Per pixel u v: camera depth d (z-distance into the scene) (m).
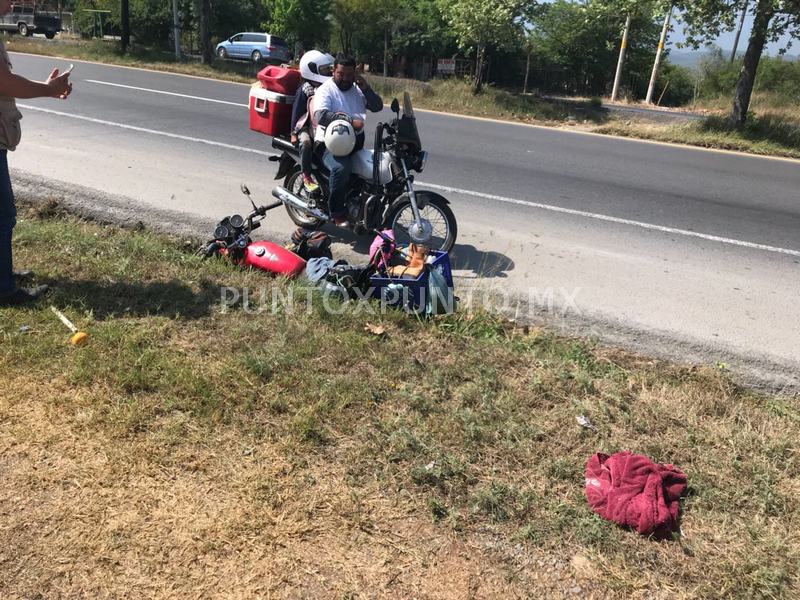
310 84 5.76
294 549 2.42
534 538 2.56
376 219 5.54
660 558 2.53
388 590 2.30
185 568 2.30
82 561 2.30
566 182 9.02
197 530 2.45
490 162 10.12
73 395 3.13
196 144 9.62
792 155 13.25
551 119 17.08
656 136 14.53
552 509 2.71
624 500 2.70
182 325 3.93
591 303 4.91
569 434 3.20
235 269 4.87
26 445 2.81
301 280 4.69
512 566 2.44
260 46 32.72
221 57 33.66
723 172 10.60
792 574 2.48
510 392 3.50
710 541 2.62
